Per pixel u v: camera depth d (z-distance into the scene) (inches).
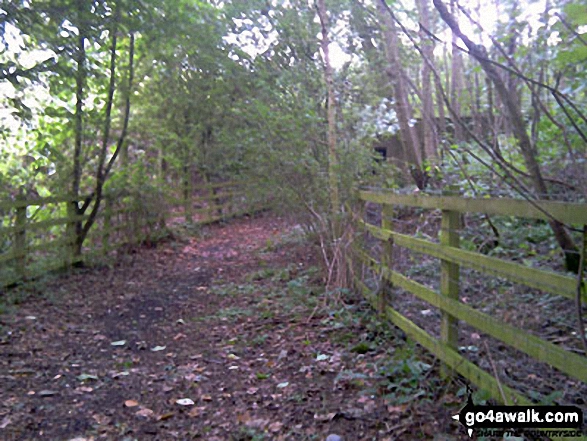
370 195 255.4
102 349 239.9
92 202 438.9
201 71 451.2
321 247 309.4
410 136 357.4
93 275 386.0
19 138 391.5
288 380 193.5
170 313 300.2
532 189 170.6
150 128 505.0
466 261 150.6
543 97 200.1
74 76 336.5
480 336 173.9
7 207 327.0
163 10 369.4
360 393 172.4
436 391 165.8
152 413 173.0
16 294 312.5
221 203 701.9
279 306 290.4
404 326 209.9
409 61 352.2
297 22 352.8
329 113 307.9
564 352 109.9
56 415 172.1
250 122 356.5
